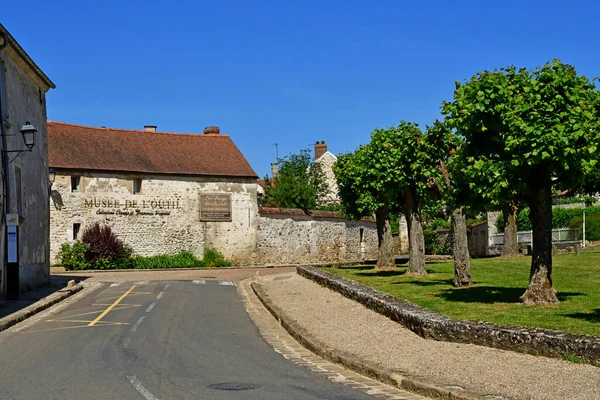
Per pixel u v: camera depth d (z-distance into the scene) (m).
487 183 11.68
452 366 8.05
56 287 21.59
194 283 24.58
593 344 7.66
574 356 7.83
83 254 32.84
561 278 18.09
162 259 35.78
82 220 34.22
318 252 43.47
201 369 8.69
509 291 15.53
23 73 20.56
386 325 11.57
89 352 10.01
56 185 33.47
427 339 9.98
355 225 48.03
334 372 8.55
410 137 19.14
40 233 22.36
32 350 10.31
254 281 24.06
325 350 9.52
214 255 38.06
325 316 13.25
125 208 35.56
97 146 36.06
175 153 38.72
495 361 8.15
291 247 41.53
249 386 7.66
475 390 6.83
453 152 17.47
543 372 7.43
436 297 14.63
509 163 11.46
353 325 11.88
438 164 18.50
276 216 40.78
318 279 20.58
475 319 10.88
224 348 10.41
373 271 25.77
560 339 8.02
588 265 22.84
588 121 11.02
